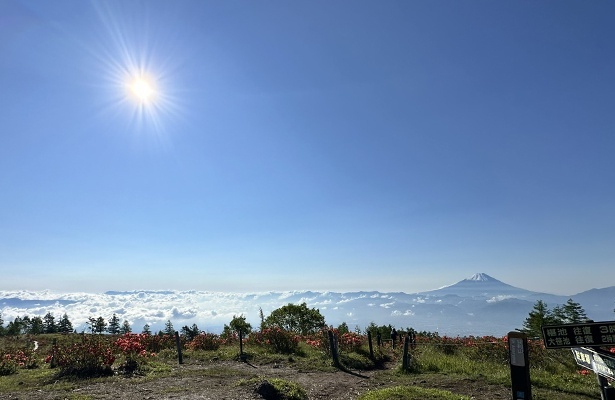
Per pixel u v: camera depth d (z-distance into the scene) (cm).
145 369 1505
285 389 1027
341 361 1706
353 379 1366
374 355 1908
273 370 1563
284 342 2166
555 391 1119
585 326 573
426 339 2402
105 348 1499
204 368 1591
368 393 1042
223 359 1864
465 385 1195
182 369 1558
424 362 1588
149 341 2227
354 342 1997
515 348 651
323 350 2022
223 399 955
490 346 1775
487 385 1186
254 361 1809
